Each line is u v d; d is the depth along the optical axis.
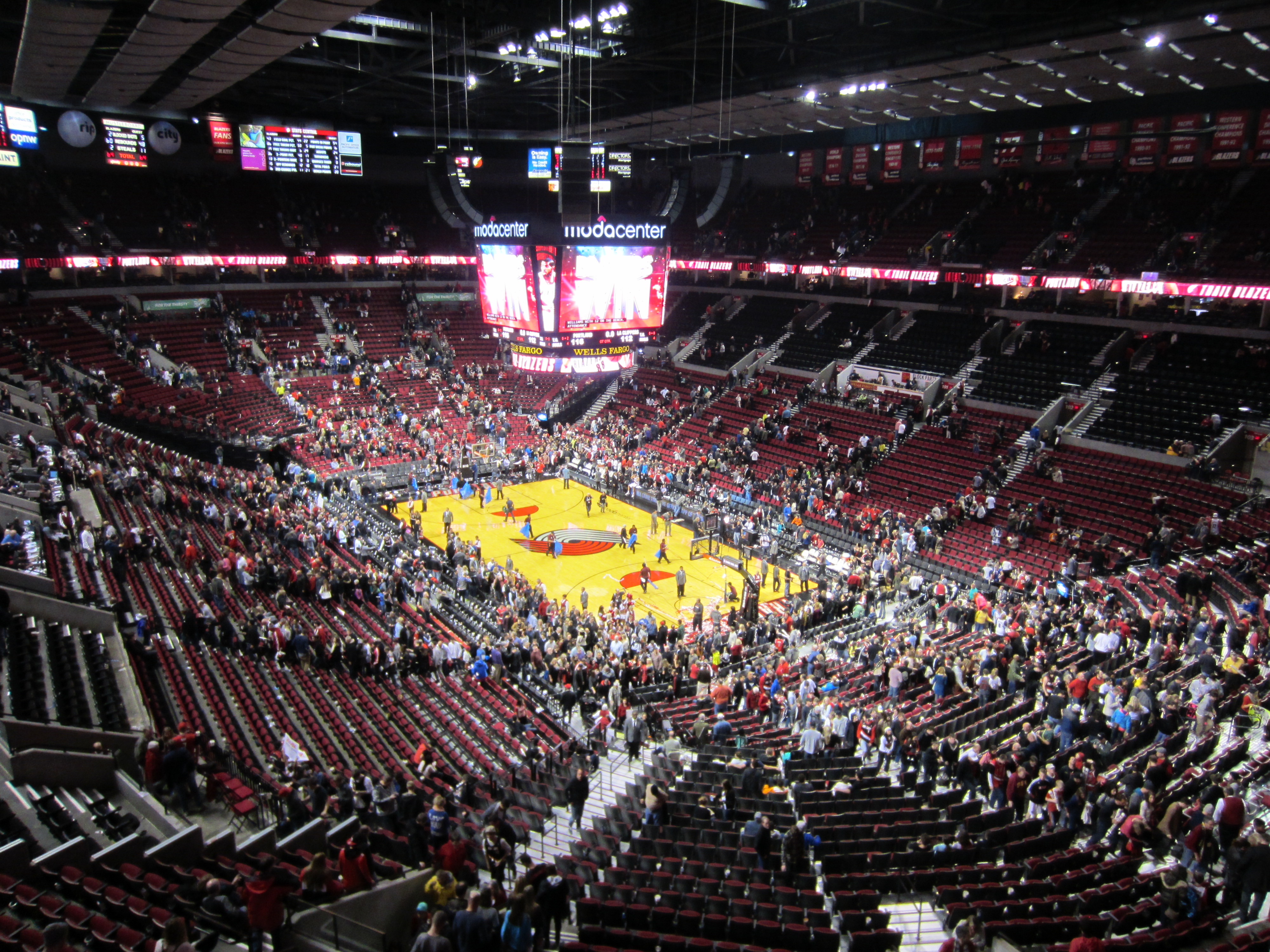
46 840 11.01
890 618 28.75
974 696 19.64
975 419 38.94
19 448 26.34
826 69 31.75
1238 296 32.50
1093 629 21.83
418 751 16.14
